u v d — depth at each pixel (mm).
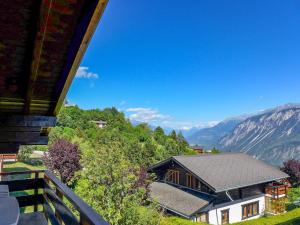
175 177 28203
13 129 4977
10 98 4715
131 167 14328
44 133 5812
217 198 24266
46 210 5566
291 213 23812
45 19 3354
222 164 29703
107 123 69875
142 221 13258
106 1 3375
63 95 4852
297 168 40812
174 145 60750
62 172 23109
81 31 3816
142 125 73438
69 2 3371
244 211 26406
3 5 3311
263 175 28672
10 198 3766
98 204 12680
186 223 19734
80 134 47500
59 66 4371
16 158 31547
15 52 4000
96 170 13383
